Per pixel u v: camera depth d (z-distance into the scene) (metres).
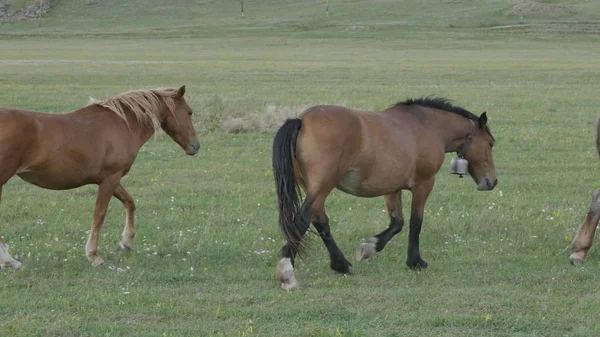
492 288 8.72
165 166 16.69
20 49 71.62
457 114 10.04
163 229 11.45
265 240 10.87
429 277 9.23
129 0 125.44
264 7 121.19
